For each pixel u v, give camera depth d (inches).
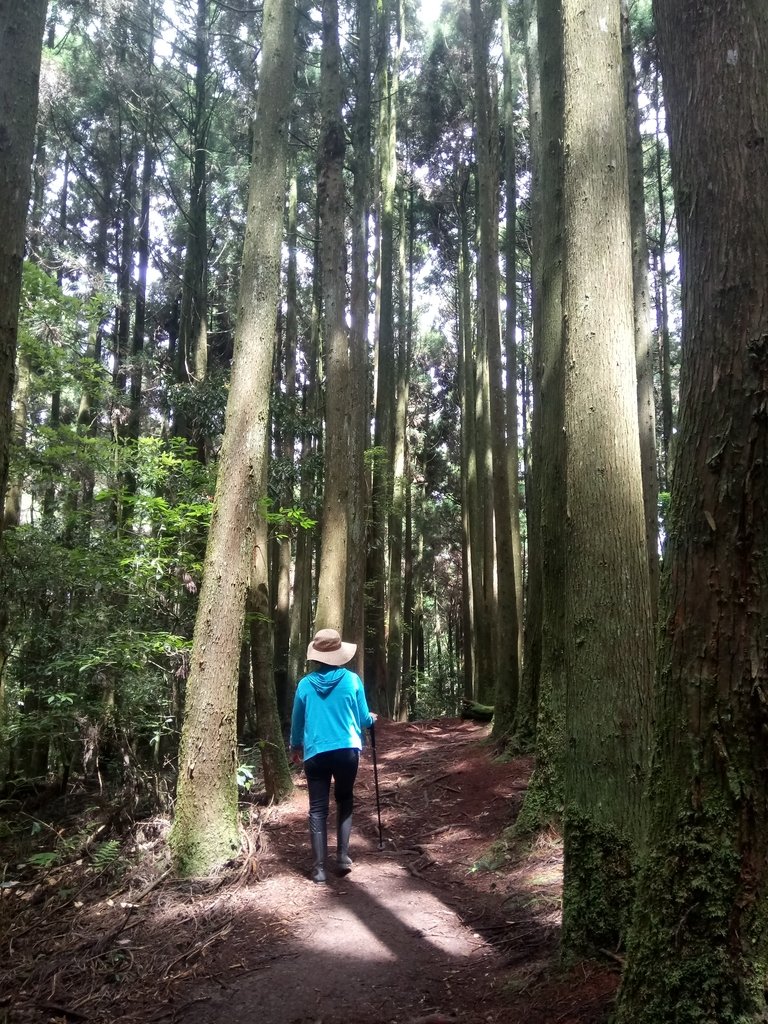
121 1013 136.4
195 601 303.0
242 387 229.0
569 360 154.4
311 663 220.5
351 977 145.3
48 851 243.3
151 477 305.7
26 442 349.1
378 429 684.1
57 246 589.3
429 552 1201.4
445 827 254.1
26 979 152.0
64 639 269.1
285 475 473.4
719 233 89.9
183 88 716.0
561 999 121.2
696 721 88.9
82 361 368.5
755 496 86.6
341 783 205.9
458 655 1234.0
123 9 627.2
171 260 833.5
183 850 205.3
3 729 281.9
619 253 153.6
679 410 95.1
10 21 125.6
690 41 94.3
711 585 89.0
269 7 246.5
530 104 382.3
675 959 87.7
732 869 84.9
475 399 787.4
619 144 155.9
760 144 89.3
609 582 144.9
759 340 86.6
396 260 930.1
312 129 700.7
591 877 135.9
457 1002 132.6
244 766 264.7
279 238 240.5
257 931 168.1
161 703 267.1
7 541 274.7
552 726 224.5
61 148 730.8
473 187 876.0
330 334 373.7
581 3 157.9
